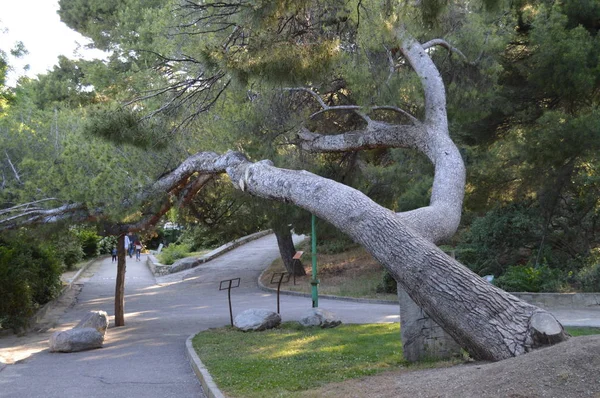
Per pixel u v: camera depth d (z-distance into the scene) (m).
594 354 6.27
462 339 7.98
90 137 12.62
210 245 43.84
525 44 18.36
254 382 8.77
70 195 13.45
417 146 12.20
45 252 23.59
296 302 22.03
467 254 22.17
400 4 11.57
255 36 10.96
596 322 14.06
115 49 18.70
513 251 22.36
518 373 6.36
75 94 23.98
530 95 18.58
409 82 12.96
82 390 9.61
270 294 25.47
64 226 15.11
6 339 16.67
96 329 14.41
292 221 23.61
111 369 11.31
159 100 13.33
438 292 7.99
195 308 21.80
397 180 20.91
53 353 13.68
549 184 19.33
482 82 14.77
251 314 14.85
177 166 14.30
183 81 13.04
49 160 14.16
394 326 13.93
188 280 32.31
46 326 19.05
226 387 8.62
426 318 9.48
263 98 13.64
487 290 7.89
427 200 20.14
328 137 13.60
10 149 14.66
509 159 18.78
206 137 13.70
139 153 14.06
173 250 41.84
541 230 21.53
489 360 7.78
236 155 12.21
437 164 11.35
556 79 16.83
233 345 12.47
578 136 16.14
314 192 9.45
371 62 13.26
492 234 22.14
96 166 13.57
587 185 19.67
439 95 12.34
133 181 13.45
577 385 5.86
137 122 12.57
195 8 12.88
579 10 17.34
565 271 20.05
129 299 26.17
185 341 14.37
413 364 9.23
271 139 14.07
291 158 16.89
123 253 18.11
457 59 14.18
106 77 17.38
